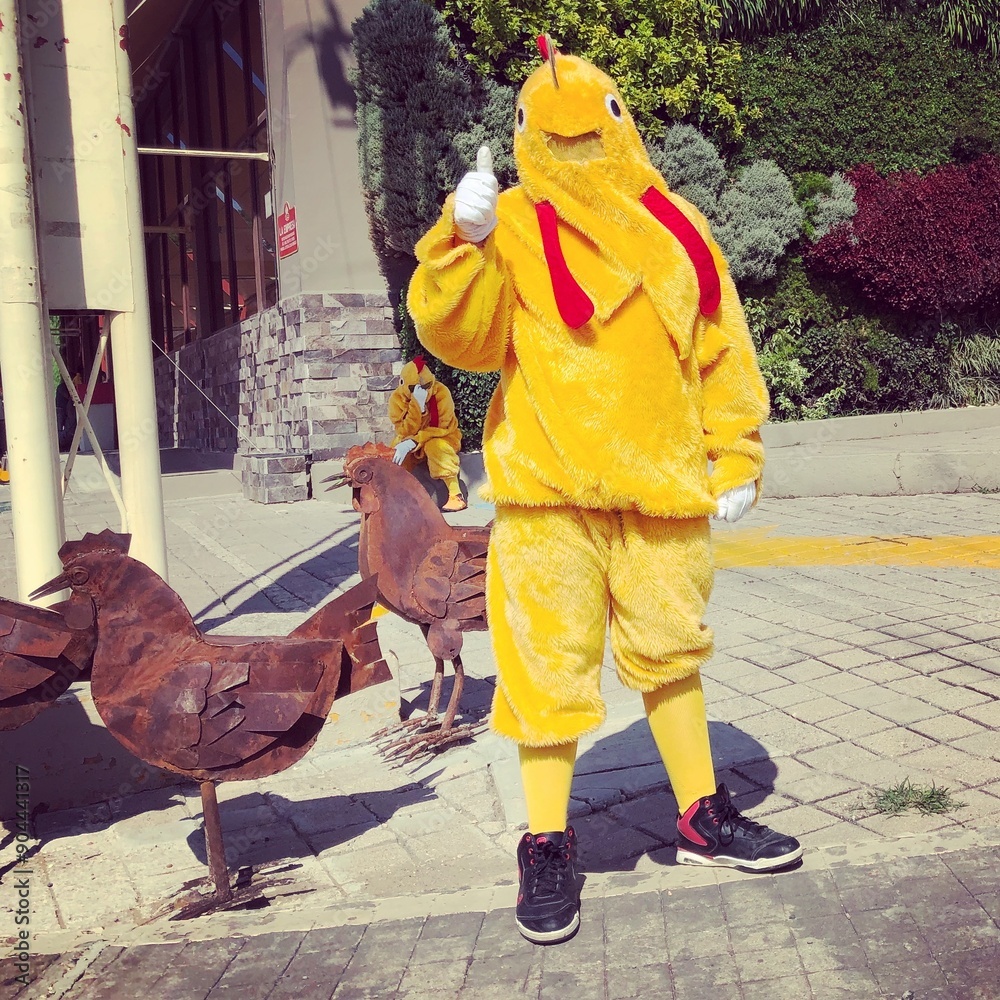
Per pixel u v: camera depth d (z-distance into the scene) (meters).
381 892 3.02
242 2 13.95
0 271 4.30
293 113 11.69
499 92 11.23
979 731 3.73
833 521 8.29
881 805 3.17
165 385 20.86
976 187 13.13
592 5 11.62
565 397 2.63
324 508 10.92
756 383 2.87
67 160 4.65
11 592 6.62
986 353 13.30
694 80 11.96
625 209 2.67
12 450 4.41
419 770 3.99
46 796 3.82
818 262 12.70
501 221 2.71
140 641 2.94
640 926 2.55
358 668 3.08
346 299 12.00
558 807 2.72
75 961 2.64
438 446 10.06
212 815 2.98
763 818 3.21
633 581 2.70
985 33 13.55
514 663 2.73
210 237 16.75
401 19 10.89
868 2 13.16
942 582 5.89
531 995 2.32
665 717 2.86
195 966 2.57
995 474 8.94
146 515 5.00
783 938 2.41
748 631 5.22
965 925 2.38
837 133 13.00
